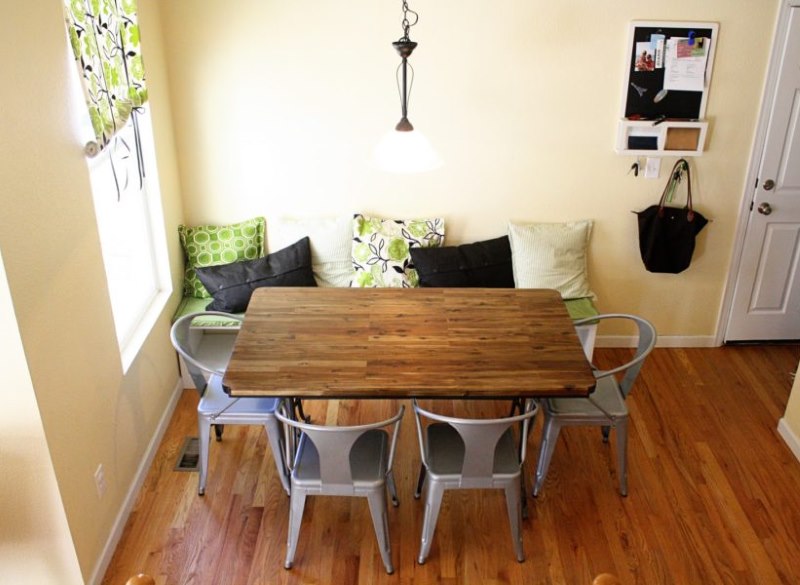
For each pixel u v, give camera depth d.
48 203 2.28
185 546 2.89
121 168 3.29
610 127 3.82
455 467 2.72
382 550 2.76
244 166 3.90
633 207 4.01
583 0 3.56
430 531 2.78
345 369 2.68
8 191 2.03
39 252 2.22
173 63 3.65
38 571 2.53
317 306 3.14
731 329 4.30
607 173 3.93
